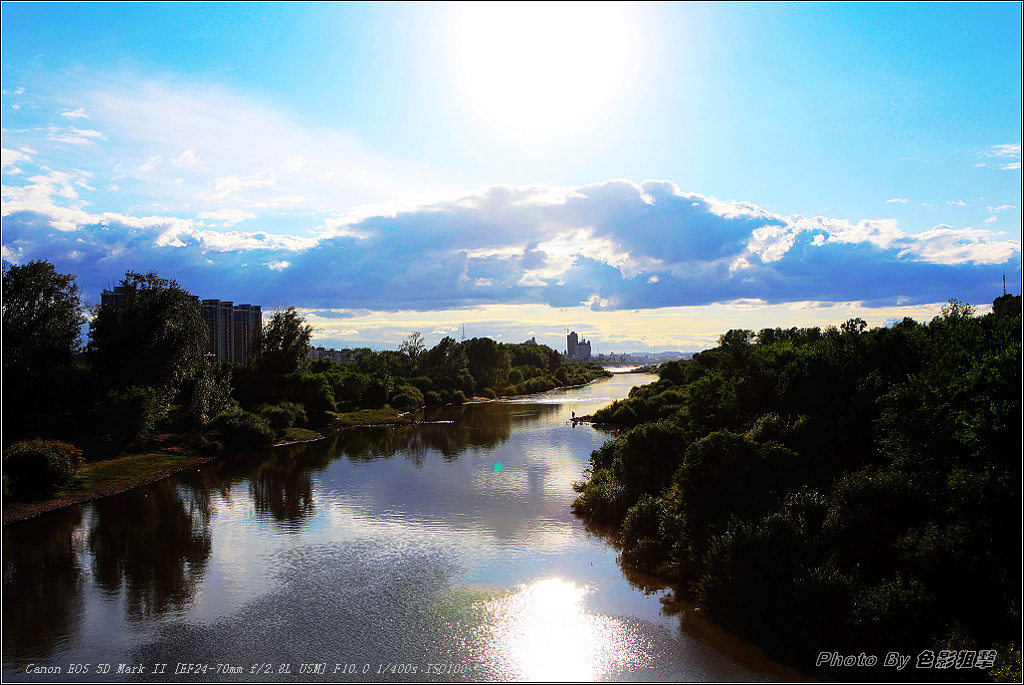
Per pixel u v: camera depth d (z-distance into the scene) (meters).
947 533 22.58
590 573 30.20
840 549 24.48
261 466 61.66
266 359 97.75
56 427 63.03
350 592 28.61
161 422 73.12
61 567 32.41
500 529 37.78
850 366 38.41
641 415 88.06
